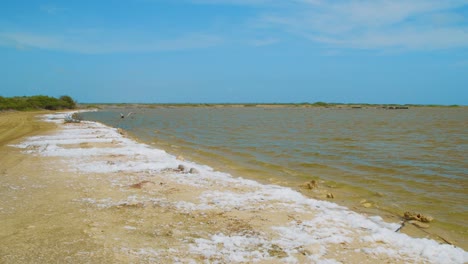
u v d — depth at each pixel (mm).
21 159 15484
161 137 28828
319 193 11188
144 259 5891
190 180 11586
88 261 5730
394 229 8086
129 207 8680
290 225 7672
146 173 12586
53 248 6211
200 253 6199
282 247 6531
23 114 65500
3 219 7707
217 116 71812
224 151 20594
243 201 9328
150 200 9289
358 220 8016
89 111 102625
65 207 8625
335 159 17406
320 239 6961
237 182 11477
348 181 12969
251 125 43000
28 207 8594
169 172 12797
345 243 6820
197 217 8062
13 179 11602
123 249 6238
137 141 24172
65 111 91562
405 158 17531
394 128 36750
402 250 6613
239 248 6457
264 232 7219
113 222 7613
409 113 87062
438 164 15914
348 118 60688
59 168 13414
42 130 31219
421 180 13008
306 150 20438
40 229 7121
